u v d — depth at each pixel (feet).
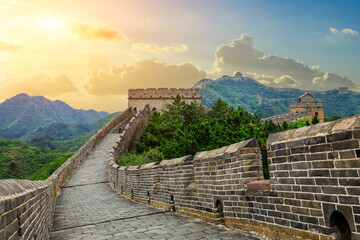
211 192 24.02
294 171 14.79
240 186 19.81
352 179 11.66
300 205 14.52
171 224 26.00
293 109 263.08
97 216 35.58
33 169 320.50
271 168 16.55
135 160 93.45
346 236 12.83
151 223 27.58
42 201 22.09
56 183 62.80
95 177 89.61
